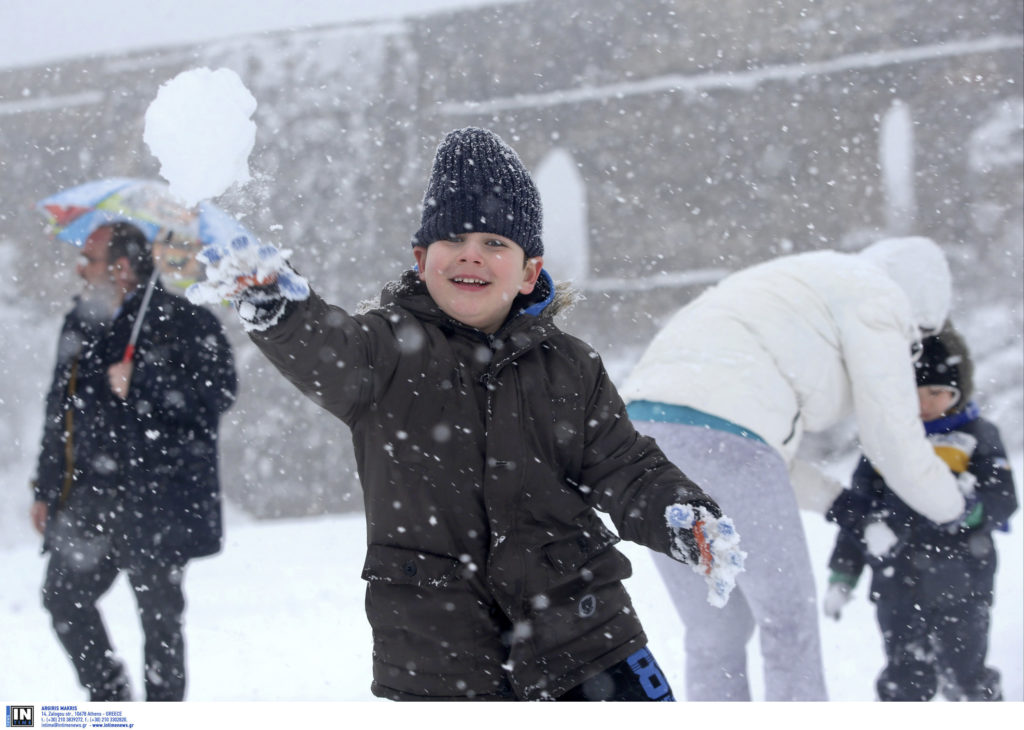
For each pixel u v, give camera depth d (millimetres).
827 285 4723
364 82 28453
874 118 26906
